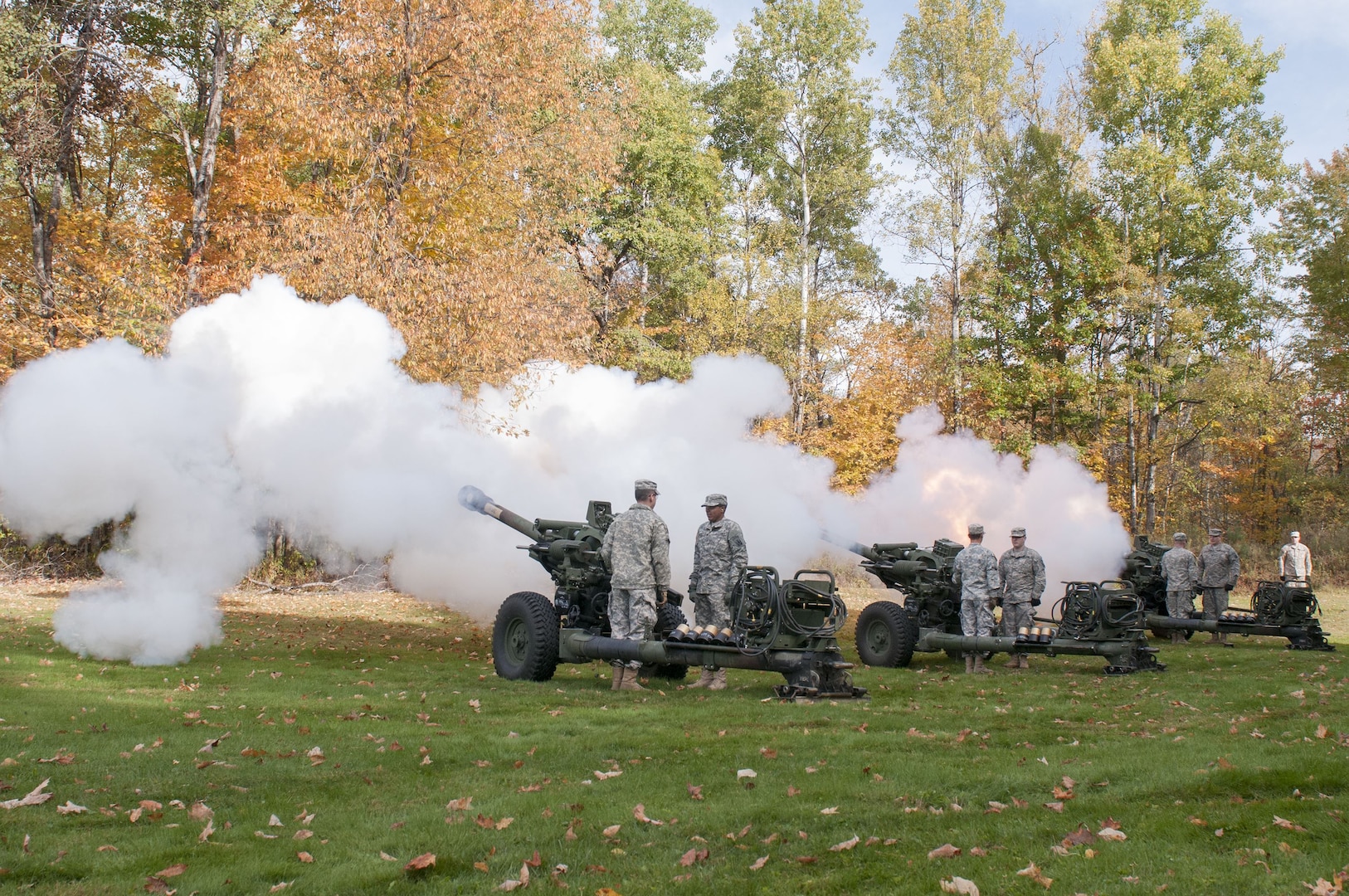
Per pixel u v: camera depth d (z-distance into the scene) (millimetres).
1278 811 4629
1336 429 34438
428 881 3895
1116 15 27281
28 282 20172
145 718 6699
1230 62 26359
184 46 22484
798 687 8133
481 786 5211
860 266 33250
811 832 4480
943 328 30719
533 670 8969
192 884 3773
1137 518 26219
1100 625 10656
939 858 4109
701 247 29094
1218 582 14805
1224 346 26859
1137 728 6953
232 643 11547
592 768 5609
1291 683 9508
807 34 29797
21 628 11922
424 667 10086
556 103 19906
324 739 6207
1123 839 4305
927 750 6113
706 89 33562
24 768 5219
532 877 3932
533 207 20750
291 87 17359
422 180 19000
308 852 4152
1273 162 25703
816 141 30750
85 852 4062
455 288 17125
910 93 27547
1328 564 28078
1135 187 25484
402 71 18250
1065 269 26625
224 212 21688
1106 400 26859
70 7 19828
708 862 4117
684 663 8586
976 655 11023
